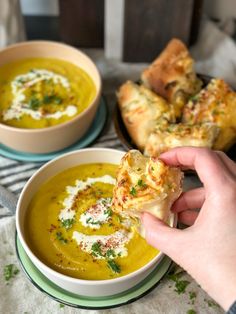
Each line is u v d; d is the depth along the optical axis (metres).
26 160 0.50
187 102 0.53
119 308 0.40
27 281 0.42
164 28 0.60
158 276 0.40
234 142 0.50
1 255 0.43
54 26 0.69
